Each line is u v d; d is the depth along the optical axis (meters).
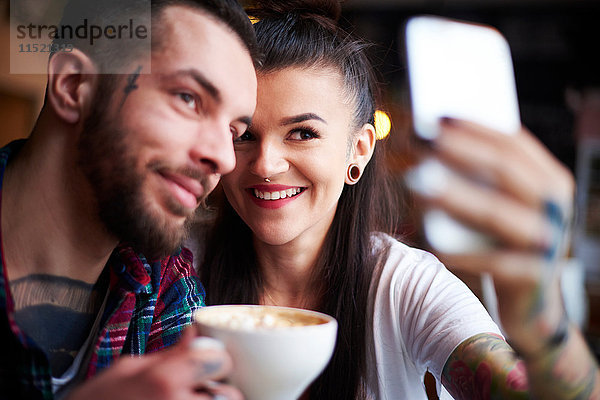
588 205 5.52
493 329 0.95
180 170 0.70
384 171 1.35
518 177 0.51
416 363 1.13
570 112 5.19
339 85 1.08
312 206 1.09
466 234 0.54
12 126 3.62
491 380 0.81
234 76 0.72
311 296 1.24
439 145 0.53
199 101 0.71
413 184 0.55
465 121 0.53
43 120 0.73
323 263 1.22
